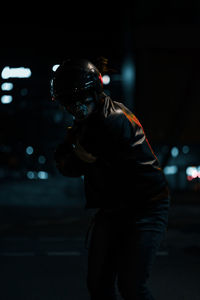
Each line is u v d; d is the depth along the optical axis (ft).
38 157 169.89
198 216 39.68
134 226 8.70
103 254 8.97
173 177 70.79
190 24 64.08
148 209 8.75
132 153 8.63
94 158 8.66
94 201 9.03
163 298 16.51
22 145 165.17
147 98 65.62
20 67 126.31
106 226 8.96
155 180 8.80
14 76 132.67
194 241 28.43
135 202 8.77
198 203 51.29
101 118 8.52
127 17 67.36
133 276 8.57
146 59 65.26
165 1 63.72
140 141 8.72
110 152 8.61
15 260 22.95
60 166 9.12
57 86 8.69
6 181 130.72
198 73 63.82
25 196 67.51
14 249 26.03
